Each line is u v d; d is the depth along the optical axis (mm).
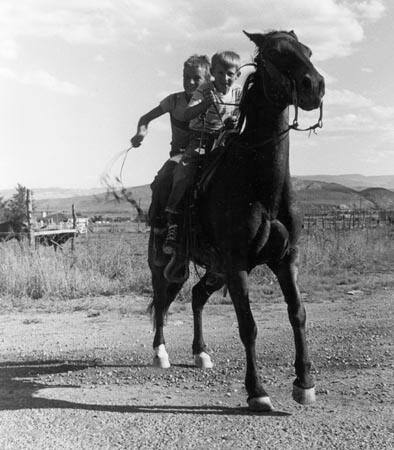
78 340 10016
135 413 5855
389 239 26141
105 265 16906
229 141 6184
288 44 5582
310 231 24125
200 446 4934
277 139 5734
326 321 10883
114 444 5055
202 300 7855
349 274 18000
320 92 5379
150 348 9180
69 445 5066
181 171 6652
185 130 7281
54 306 13562
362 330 9805
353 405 5898
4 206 26312
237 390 6652
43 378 7539
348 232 25141
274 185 5754
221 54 6562
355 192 115188
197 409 5949
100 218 58031
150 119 7414
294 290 5898
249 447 4875
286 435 5098
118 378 7422
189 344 9227
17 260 16188
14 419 5766
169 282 7887
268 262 6027
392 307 12227
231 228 5852
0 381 7402
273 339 9344
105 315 12516
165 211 6996
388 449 4738
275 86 5598
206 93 6531
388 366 7449
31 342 9938
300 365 5848
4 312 13016
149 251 7934
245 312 5797
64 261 16625
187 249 6730
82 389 6914
